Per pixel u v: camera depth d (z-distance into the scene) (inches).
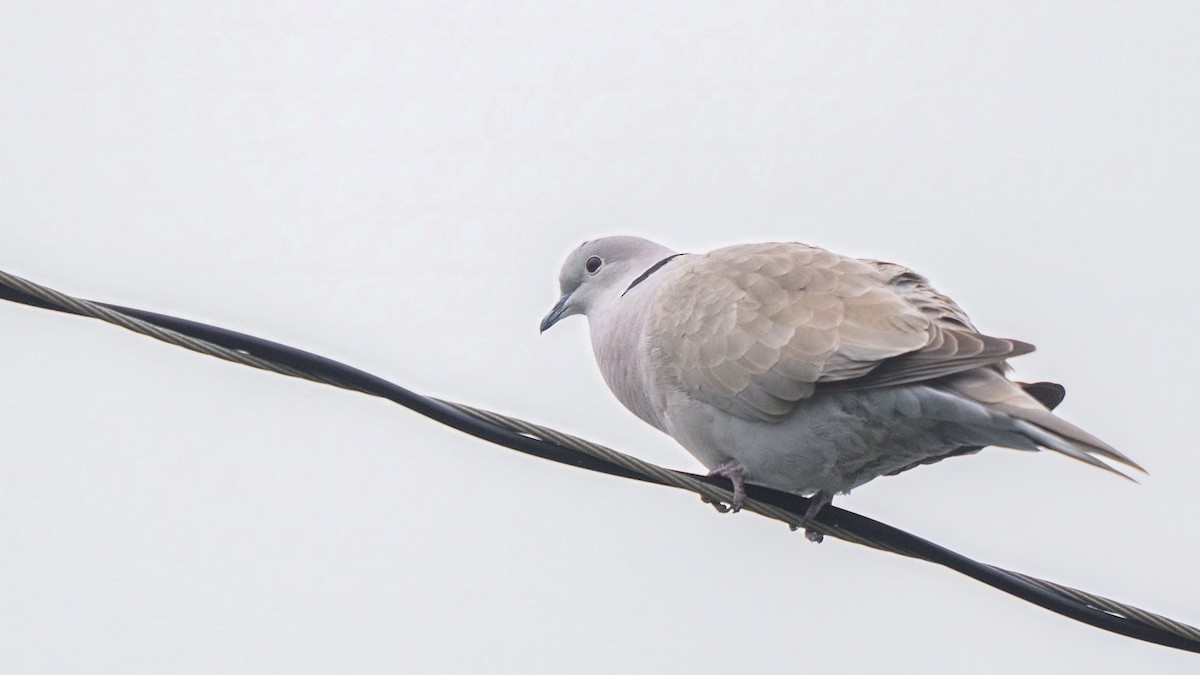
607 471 396.8
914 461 434.6
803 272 434.0
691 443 458.9
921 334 396.5
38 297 339.0
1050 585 402.6
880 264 443.2
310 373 363.9
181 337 352.8
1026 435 369.1
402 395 371.6
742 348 425.7
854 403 410.3
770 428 428.1
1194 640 400.2
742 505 437.1
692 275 457.1
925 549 420.5
